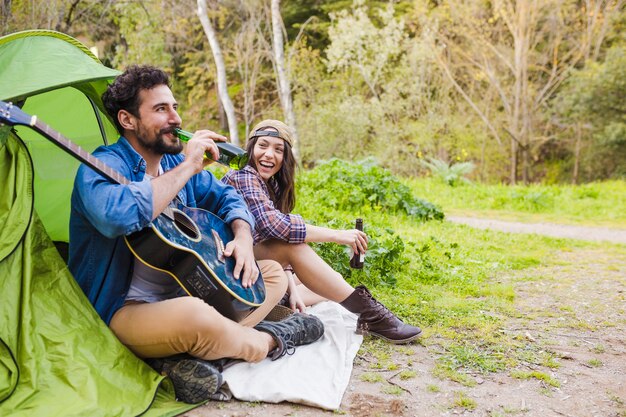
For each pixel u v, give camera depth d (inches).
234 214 107.8
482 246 253.3
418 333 125.0
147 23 692.7
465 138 826.2
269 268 111.5
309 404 96.0
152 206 87.8
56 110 122.9
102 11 526.3
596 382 109.9
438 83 852.0
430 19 838.5
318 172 350.6
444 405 98.7
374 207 313.4
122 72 105.7
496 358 120.0
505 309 156.2
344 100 802.2
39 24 315.9
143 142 98.2
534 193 434.3
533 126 847.1
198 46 912.9
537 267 218.8
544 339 133.7
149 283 98.5
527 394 103.8
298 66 837.8
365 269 173.3
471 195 471.2
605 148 811.4
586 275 205.8
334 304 140.2
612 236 312.2
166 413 90.0
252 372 103.3
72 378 86.8
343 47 814.5
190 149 95.7
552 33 832.9
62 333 90.4
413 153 827.4
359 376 108.4
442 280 183.3
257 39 896.3
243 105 907.4
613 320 151.1
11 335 87.8
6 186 93.8
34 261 93.2
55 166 126.3
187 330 92.2
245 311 104.2
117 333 96.7
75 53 108.3
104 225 86.0
